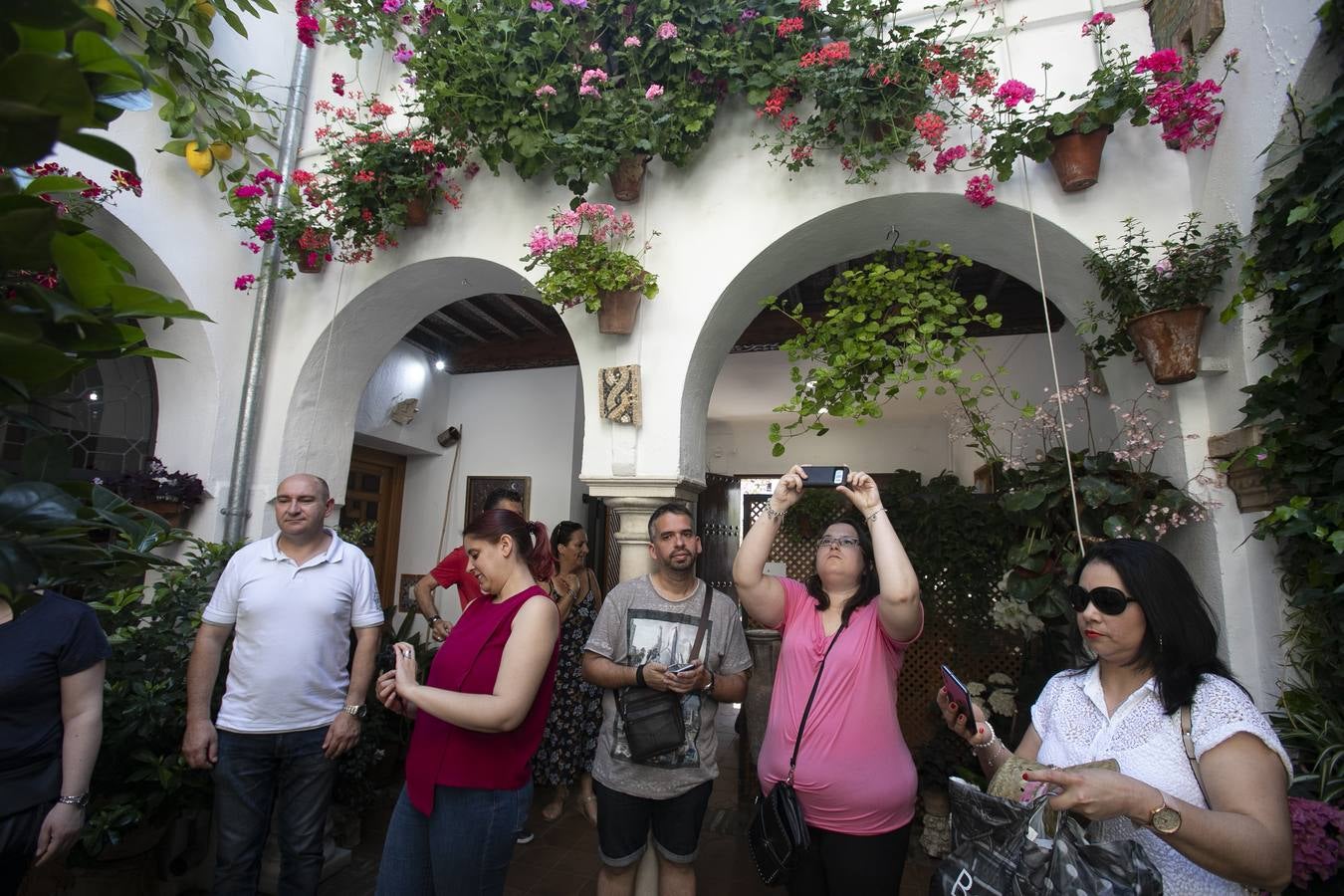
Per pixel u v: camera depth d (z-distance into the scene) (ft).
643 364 9.53
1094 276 8.48
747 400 21.39
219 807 7.32
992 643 10.48
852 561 6.27
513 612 5.68
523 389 19.01
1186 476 7.90
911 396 18.99
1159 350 7.69
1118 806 3.40
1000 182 8.52
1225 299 7.54
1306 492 6.25
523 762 5.61
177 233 10.77
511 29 9.19
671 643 7.11
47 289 1.88
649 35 9.34
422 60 9.76
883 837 5.60
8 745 5.47
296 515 7.70
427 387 18.85
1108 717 4.31
